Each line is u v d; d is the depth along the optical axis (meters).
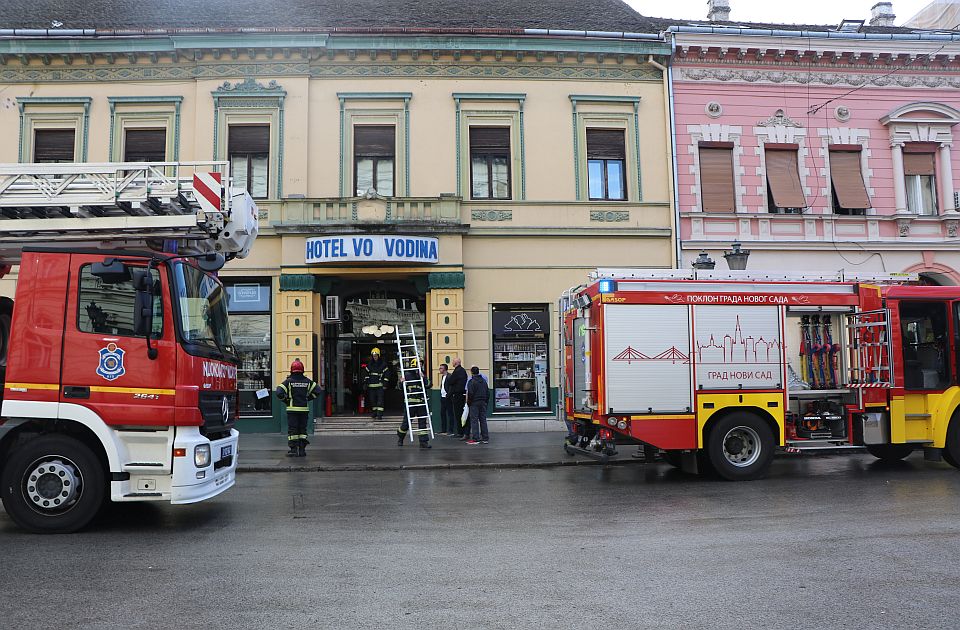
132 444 7.46
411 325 18.30
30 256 7.56
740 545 6.75
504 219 18.86
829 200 19.91
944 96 20.58
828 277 11.61
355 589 5.41
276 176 18.39
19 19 19.39
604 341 10.86
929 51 20.22
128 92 18.50
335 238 17.28
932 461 12.54
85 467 7.39
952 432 11.53
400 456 14.09
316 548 6.72
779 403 11.15
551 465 13.16
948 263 20.09
